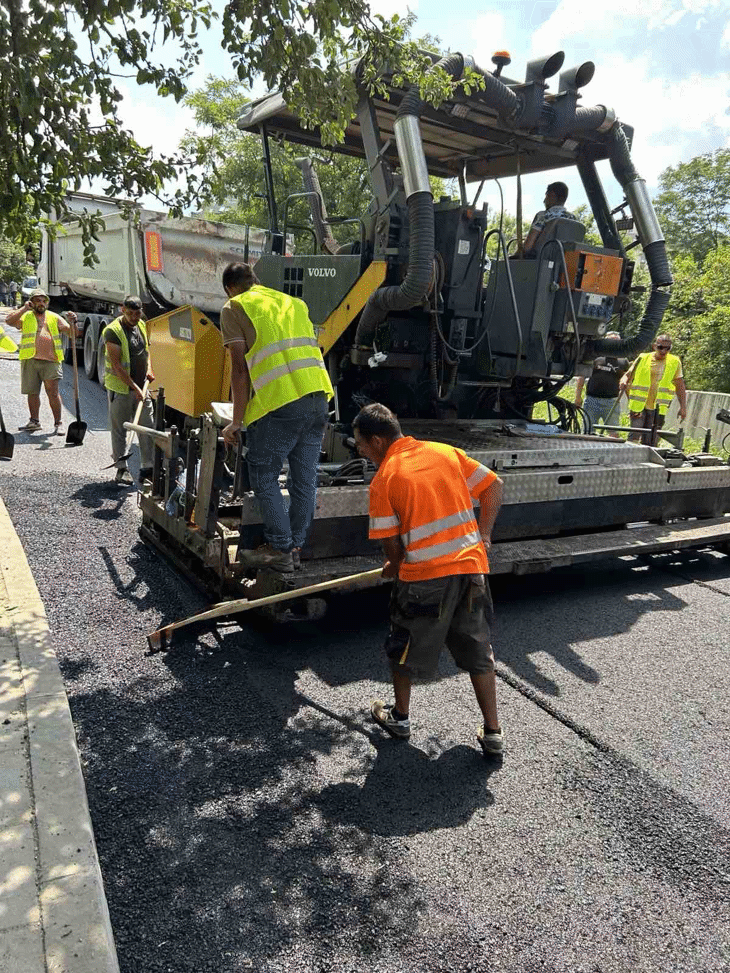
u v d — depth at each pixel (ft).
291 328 12.16
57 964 5.94
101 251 37.55
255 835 8.28
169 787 8.99
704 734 10.90
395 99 15.92
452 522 9.65
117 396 21.34
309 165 19.65
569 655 13.37
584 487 16.57
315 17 12.39
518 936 7.15
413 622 9.69
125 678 11.48
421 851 8.19
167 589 14.80
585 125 16.81
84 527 18.01
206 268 33.71
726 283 54.44
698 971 6.86
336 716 10.82
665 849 8.46
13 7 10.53
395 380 18.22
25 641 11.21
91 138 13.01
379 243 15.99
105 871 7.62
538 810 9.01
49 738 8.83
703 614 15.69
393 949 6.91
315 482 12.92
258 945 6.86
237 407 11.99
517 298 17.28
